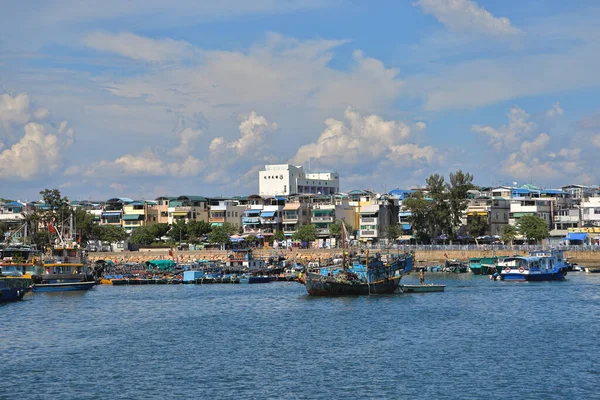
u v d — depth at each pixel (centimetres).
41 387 6869
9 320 10831
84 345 8762
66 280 15212
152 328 9975
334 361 7712
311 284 13338
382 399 6359
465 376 7031
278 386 6794
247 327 9919
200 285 16775
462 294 13350
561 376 6994
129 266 19588
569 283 15500
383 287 13488
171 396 6538
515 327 9562
